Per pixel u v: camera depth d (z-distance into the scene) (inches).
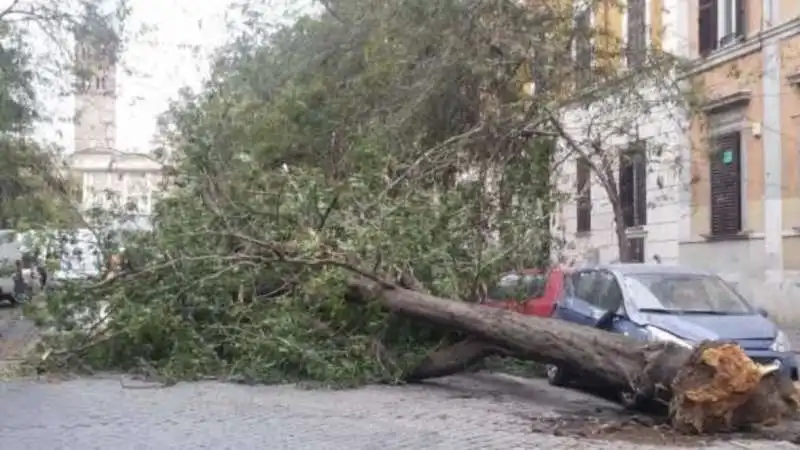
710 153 821.2
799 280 812.0
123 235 517.7
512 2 626.5
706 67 927.7
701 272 498.3
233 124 580.4
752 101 874.8
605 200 1053.2
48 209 570.3
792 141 829.2
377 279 478.9
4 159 768.3
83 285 505.0
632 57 669.9
